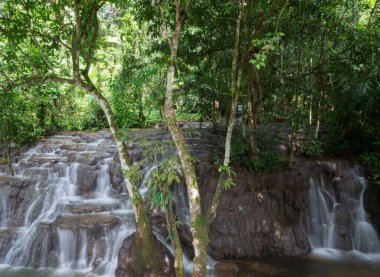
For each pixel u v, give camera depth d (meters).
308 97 8.03
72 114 11.52
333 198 7.26
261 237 6.35
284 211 6.69
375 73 6.47
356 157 8.01
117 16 7.62
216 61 7.93
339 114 7.88
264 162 6.80
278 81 7.14
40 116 10.65
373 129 8.30
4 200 7.09
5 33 4.96
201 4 5.82
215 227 6.23
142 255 4.92
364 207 7.23
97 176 7.70
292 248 6.40
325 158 7.99
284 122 7.76
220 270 5.46
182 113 12.30
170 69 3.77
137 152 7.71
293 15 6.05
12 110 7.82
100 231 5.98
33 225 6.50
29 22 4.94
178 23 3.73
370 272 5.77
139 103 9.55
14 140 9.26
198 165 6.75
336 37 6.49
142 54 8.10
